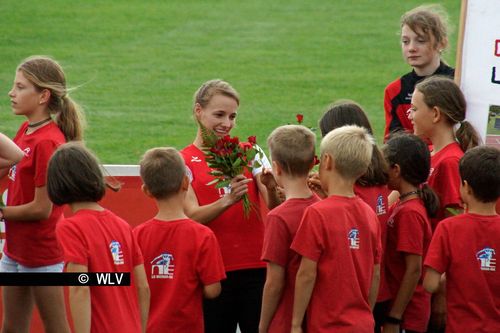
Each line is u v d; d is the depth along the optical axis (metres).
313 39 61.25
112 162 36.75
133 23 63.66
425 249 16.31
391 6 69.50
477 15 17.97
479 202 15.09
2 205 17.94
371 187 16.03
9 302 17.61
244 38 61.22
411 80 21.73
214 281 15.36
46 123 17.33
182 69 53.69
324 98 48.69
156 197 15.49
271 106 46.91
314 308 14.53
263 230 17.22
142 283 14.84
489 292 14.91
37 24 61.06
